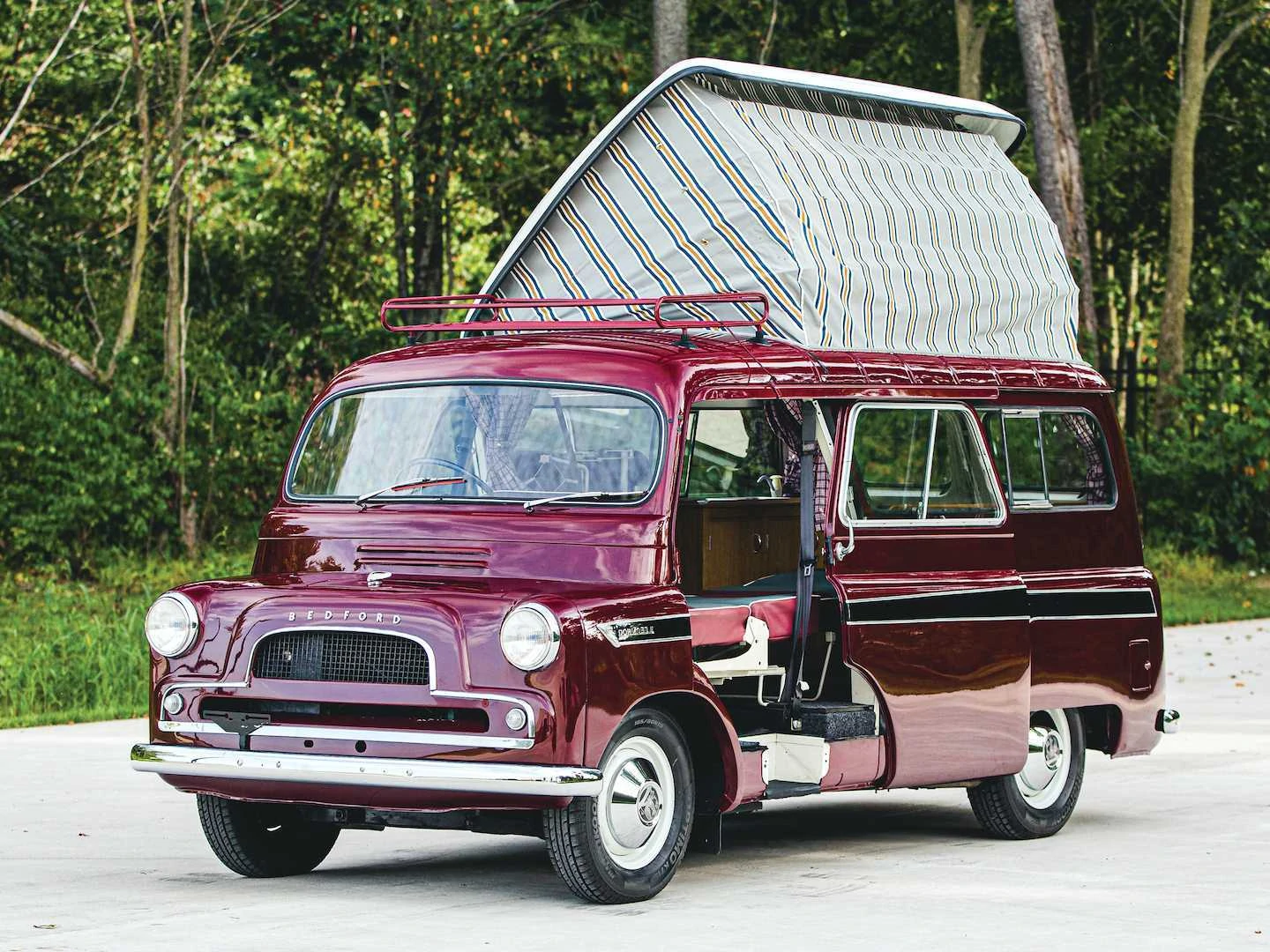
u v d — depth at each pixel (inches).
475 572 389.1
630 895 369.7
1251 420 1314.0
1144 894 388.8
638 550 380.8
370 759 354.9
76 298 1285.7
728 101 456.8
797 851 450.6
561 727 349.7
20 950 324.8
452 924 348.8
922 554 439.5
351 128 1343.5
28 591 1075.9
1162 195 1684.3
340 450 419.5
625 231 474.0
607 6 1478.8
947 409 452.4
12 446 1122.0
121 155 1299.2
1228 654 892.0
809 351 428.8
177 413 1194.6
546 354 408.2
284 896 382.0
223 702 375.9
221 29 1252.5
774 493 467.8
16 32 1235.2
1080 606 480.4
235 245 1402.6
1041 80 1269.7
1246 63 1637.6
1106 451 501.7
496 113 1332.4
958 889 393.1
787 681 411.2
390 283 1439.5
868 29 1572.3
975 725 443.8
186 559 1184.8
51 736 649.0
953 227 485.4
